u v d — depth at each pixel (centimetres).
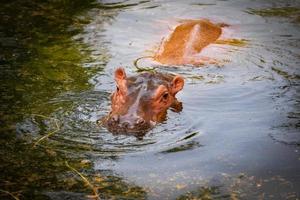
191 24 2050
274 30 2031
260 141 1228
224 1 2395
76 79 1540
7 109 1339
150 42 1888
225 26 2097
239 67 1669
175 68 1652
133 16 2158
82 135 1230
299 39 1927
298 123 1310
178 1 2383
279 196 1021
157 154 1166
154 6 2302
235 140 1233
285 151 1186
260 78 1584
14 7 2161
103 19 2100
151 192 1032
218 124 1309
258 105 1412
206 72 1628
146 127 1255
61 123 1279
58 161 1127
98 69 1620
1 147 1169
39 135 1223
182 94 1478
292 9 2278
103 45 1827
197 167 1122
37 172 1086
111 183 1057
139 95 1316
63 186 1041
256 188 1049
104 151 1170
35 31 1920
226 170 1111
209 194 1030
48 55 1709
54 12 2138
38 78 1532
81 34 1920
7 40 1814
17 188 1028
